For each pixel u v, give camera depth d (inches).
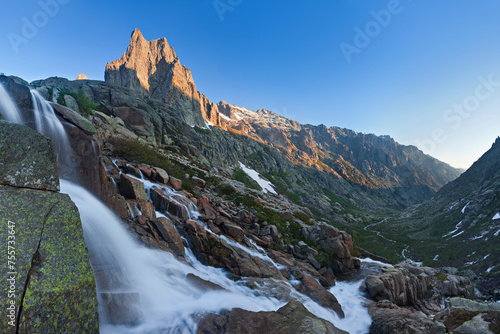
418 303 909.2
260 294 617.3
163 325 374.3
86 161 607.2
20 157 240.2
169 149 2468.0
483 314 348.8
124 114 2324.1
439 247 4097.0
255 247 927.7
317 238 1117.1
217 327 378.0
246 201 1448.1
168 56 7293.3
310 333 311.9
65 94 1678.2
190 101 6604.3
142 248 582.2
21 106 587.2
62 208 241.9
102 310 331.9
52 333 192.5
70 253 227.3
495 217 4261.8
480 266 2775.6
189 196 1060.5
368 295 831.7
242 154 7253.9
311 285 748.6
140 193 777.6
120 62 6318.9
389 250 4350.4
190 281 542.6
